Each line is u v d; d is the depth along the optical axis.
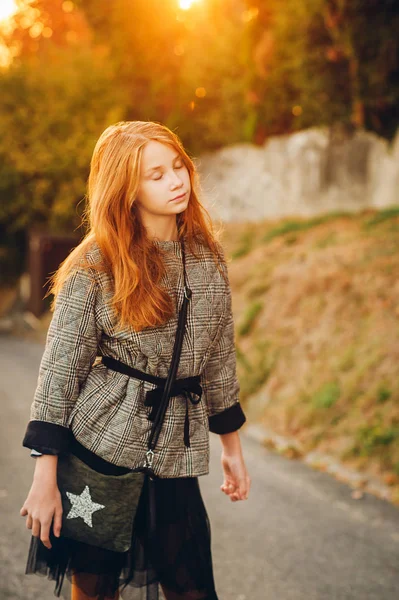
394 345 6.02
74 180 16.31
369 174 11.80
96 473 1.68
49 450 1.62
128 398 1.68
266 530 3.76
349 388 5.88
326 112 11.60
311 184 12.80
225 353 1.89
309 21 10.58
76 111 16.62
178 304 1.73
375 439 5.09
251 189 14.26
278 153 13.58
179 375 1.73
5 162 16.55
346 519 4.01
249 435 6.11
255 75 13.42
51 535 1.74
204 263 1.80
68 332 1.65
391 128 10.70
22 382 8.67
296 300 7.86
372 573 3.23
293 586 3.04
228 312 1.86
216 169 15.12
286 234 11.08
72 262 1.70
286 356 7.11
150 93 16.78
